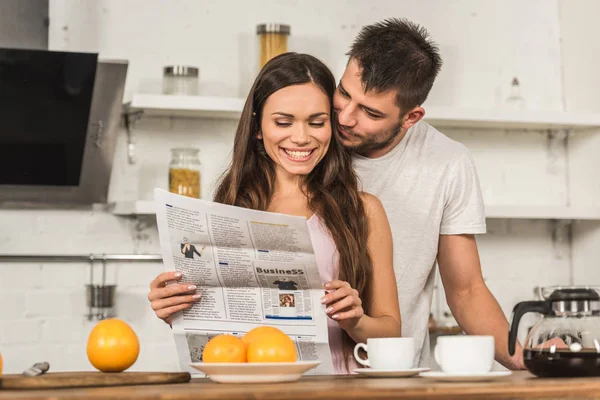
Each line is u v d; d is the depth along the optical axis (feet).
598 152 12.38
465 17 12.38
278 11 11.60
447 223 7.32
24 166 10.18
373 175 7.21
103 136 10.39
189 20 11.32
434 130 7.62
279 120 6.16
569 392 4.09
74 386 4.24
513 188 12.60
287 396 3.74
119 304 11.02
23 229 10.74
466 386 4.00
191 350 5.39
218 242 5.36
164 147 11.23
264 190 6.63
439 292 12.20
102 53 10.99
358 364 6.22
